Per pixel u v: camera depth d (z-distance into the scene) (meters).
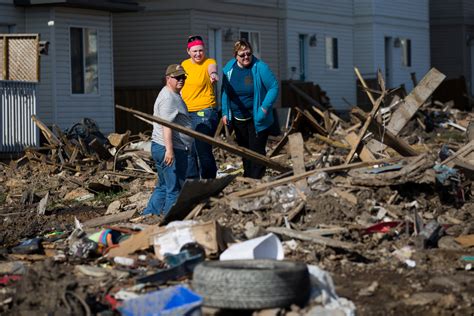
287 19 35.78
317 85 35.19
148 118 9.53
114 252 8.21
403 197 9.37
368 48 41.19
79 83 25.98
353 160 11.92
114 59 30.81
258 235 8.14
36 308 6.61
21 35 20.97
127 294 6.92
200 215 8.99
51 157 17.66
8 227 10.75
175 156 10.30
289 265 6.59
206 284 6.32
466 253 8.15
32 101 20.48
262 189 9.26
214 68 11.66
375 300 6.87
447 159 10.56
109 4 25.64
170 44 30.34
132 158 16.56
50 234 9.99
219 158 17.59
